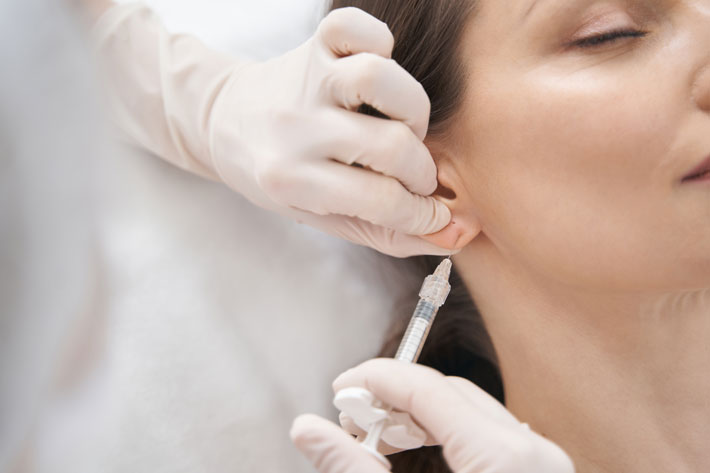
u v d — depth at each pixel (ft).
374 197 3.21
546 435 3.96
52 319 1.79
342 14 3.17
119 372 5.21
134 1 5.07
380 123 3.19
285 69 3.68
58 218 1.80
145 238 5.46
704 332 3.37
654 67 2.82
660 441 3.65
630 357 3.50
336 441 2.65
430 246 3.50
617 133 2.84
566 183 3.00
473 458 2.57
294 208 3.83
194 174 5.53
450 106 3.26
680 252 2.94
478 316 4.70
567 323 3.55
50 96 1.80
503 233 3.36
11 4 1.79
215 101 4.29
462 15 3.15
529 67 3.02
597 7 2.88
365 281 5.61
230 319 5.50
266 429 5.35
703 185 2.83
